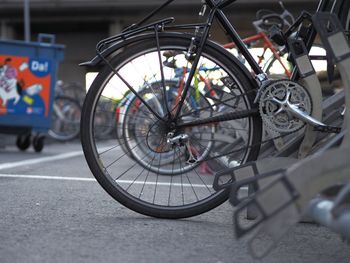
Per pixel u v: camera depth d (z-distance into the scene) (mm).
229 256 2102
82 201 3170
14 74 6516
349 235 1437
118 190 2654
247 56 2594
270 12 4102
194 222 2648
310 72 2395
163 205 2674
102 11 15578
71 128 9328
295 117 2418
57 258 2025
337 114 2500
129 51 2590
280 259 2092
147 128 2979
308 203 1701
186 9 14297
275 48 3359
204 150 2969
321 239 2398
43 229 2455
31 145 7742
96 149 2641
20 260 1994
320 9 2588
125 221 2631
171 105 2807
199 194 3029
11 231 2408
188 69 2645
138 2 14953
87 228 2482
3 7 15836
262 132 2580
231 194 1959
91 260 2008
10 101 6535
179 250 2162
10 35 16547
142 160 3496
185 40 2586
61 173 4570
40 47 6574
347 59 1993
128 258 2043
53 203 3094
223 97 2912
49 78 6656
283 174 1694
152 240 2297
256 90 2545
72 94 10133
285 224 1672
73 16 15891
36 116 6652
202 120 2631
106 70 2598
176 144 2688
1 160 5684
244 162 2605
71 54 16891
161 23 2578
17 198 3244
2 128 6570
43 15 15969
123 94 2900
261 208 1658
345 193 1450
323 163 1713
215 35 2807
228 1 2584
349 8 2518
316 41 2596
